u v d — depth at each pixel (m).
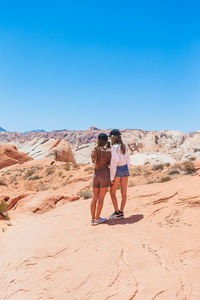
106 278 2.85
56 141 54.47
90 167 32.53
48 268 3.36
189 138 132.75
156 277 2.74
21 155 45.44
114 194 5.02
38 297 2.80
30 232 5.57
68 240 4.23
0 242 5.23
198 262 3.05
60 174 30.31
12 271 3.54
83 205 6.98
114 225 4.63
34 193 12.52
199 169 20.55
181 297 2.41
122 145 4.88
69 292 2.76
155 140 125.38
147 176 22.64
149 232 4.13
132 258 3.18
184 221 4.71
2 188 14.19
